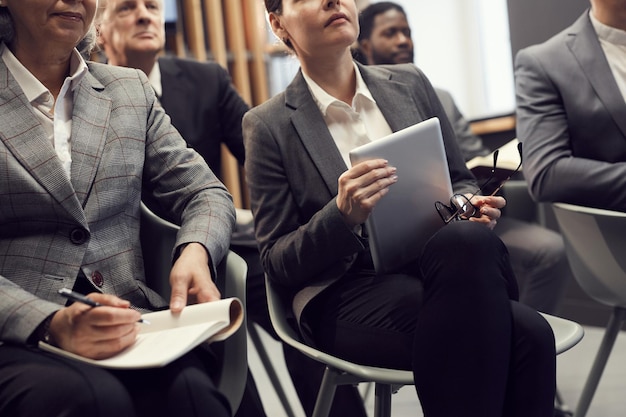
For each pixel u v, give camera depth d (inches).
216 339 58.4
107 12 112.2
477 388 60.9
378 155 68.7
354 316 72.0
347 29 78.7
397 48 148.2
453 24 242.2
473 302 61.8
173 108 112.7
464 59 242.1
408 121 80.0
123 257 66.9
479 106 241.3
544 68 105.6
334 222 70.4
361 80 82.0
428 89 83.9
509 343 62.3
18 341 56.5
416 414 117.0
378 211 69.0
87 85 68.7
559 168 99.7
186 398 55.2
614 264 90.3
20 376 53.3
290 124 79.1
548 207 161.5
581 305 161.3
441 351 62.0
